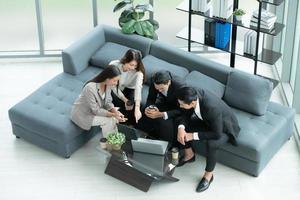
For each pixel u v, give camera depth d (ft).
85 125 21.40
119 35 24.63
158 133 21.79
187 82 22.08
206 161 20.68
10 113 22.13
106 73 20.49
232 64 24.17
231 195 20.24
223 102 20.17
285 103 24.34
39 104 22.36
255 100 21.33
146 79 23.00
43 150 22.21
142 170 20.29
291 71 24.76
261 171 21.09
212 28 23.61
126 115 22.41
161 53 23.71
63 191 20.43
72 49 23.67
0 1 29.94
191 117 20.98
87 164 21.53
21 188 20.61
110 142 20.61
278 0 22.04
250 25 22.67
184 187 20.52
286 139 22.27
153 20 25.82
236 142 20.43
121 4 25.13
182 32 24.97
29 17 29.25
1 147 22.40
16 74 26.40
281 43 25.30
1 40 27.94
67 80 23.68
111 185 20.63
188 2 24.47
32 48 27.63
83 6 29.63
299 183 20.66
